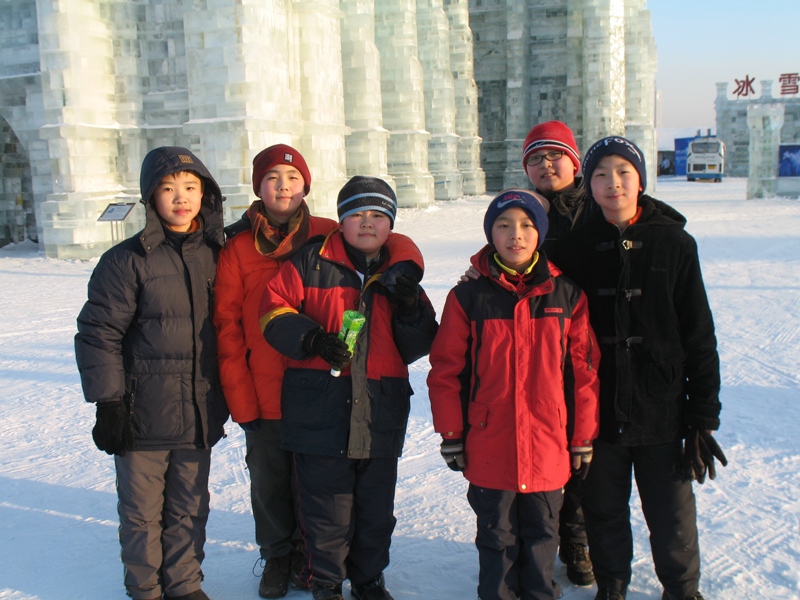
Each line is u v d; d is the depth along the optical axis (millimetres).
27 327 11023
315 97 24031
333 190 25047
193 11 20266
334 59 25438
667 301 3508
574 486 3957
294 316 3576
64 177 20719
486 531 3475
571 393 3527
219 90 20297
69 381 8109
